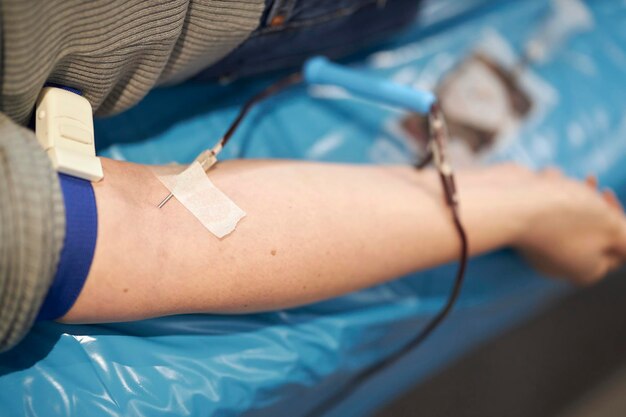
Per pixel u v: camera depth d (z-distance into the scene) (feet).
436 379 3.02
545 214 2.24
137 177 1.71
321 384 2.10
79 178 1.60
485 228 2.15
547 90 2.76
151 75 1.81
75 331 1.80
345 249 1.85
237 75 2.28
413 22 2.64
